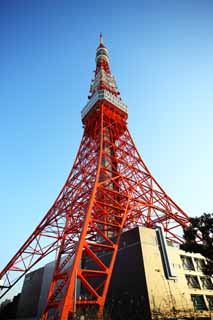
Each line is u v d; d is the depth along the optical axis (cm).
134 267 3222
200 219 2602
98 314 2569
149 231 3603
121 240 3694
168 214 4650
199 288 3581
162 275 3203
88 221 3194
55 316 2355
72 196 4862
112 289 3362
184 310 3039
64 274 3139
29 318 5175
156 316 2702
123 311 3005
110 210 4366
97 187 3875
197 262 3972
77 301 2595
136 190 4659
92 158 5275
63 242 3966
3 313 6412
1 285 4169
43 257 4509
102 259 3841
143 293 2906
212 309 3450
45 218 5031
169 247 3684
